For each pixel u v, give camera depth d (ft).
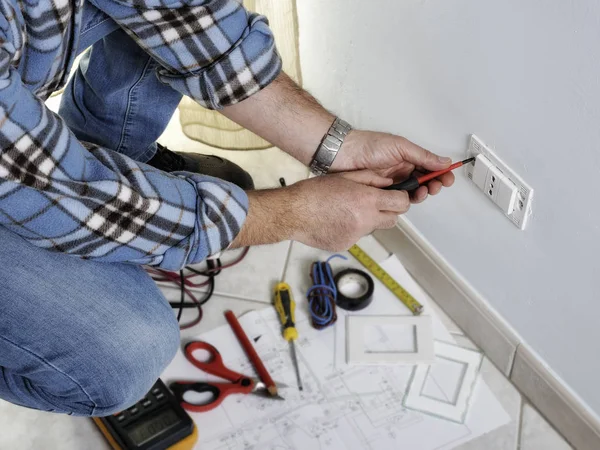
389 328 4.57
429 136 4.20
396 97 4.34
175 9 3.23
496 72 3.39
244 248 4.97
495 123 3.56
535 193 3.51
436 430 4.14
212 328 4.58
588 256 3.39
